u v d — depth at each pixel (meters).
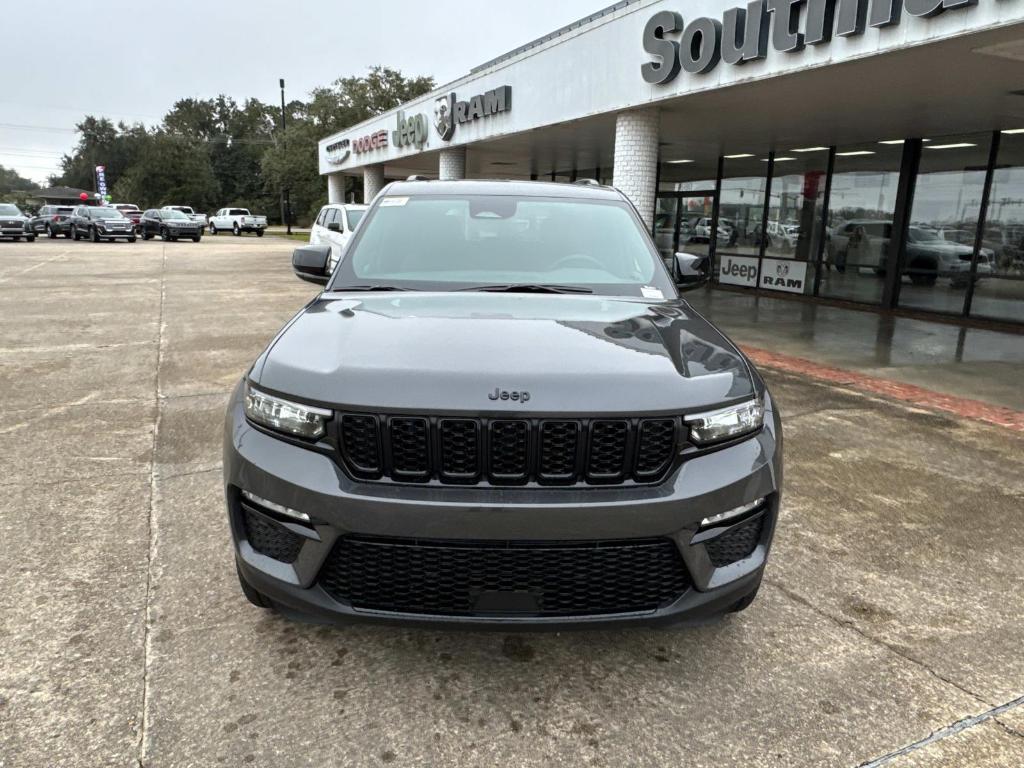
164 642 2.72
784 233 15.40
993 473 4.72
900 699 2.50
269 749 2.20
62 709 2.34
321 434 2.26
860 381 7.30
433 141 16.48
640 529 2.20
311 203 56.84
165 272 18.97
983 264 11.59
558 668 2.64
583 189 4.19
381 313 2.86
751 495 2.38
